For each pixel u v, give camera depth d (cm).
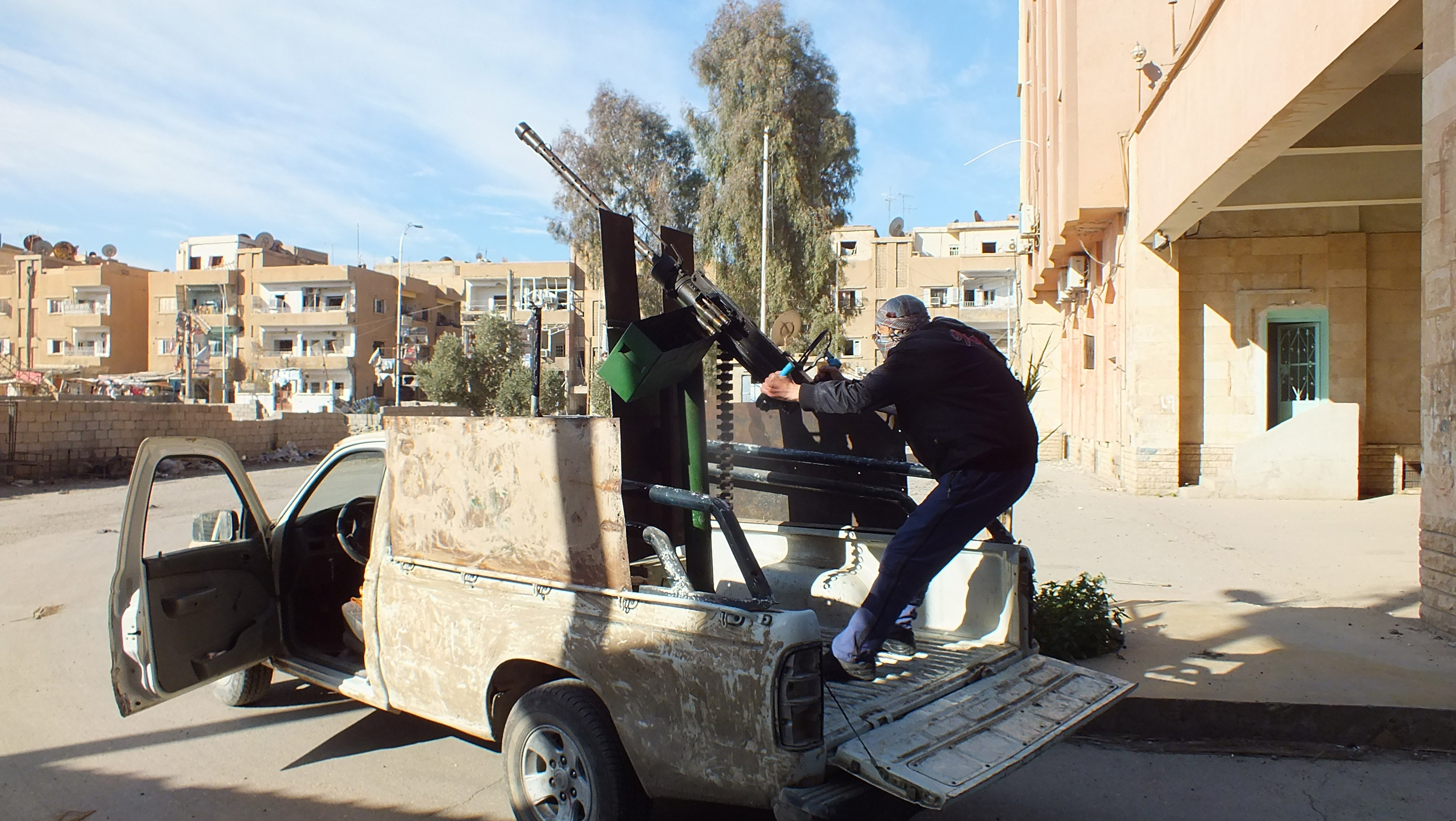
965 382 335
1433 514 561
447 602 357
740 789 272
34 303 6569
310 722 474
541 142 432
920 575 330
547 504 326
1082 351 1909
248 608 432
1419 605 639
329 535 473
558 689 321
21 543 1093
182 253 7062
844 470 464
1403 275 1327
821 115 2830
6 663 579
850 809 262
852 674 327
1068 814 363
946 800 248
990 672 356
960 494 331
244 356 6378
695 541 388
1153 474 1352
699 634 283
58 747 438
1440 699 434
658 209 3139
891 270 5750
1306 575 773
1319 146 1063
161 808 371
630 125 3238
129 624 382
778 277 2703
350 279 6266
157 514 1315
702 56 2892
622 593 304
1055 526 1080
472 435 351
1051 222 1864
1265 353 1363
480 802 378
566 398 4425
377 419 3291
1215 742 435
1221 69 970
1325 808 366
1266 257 1359
